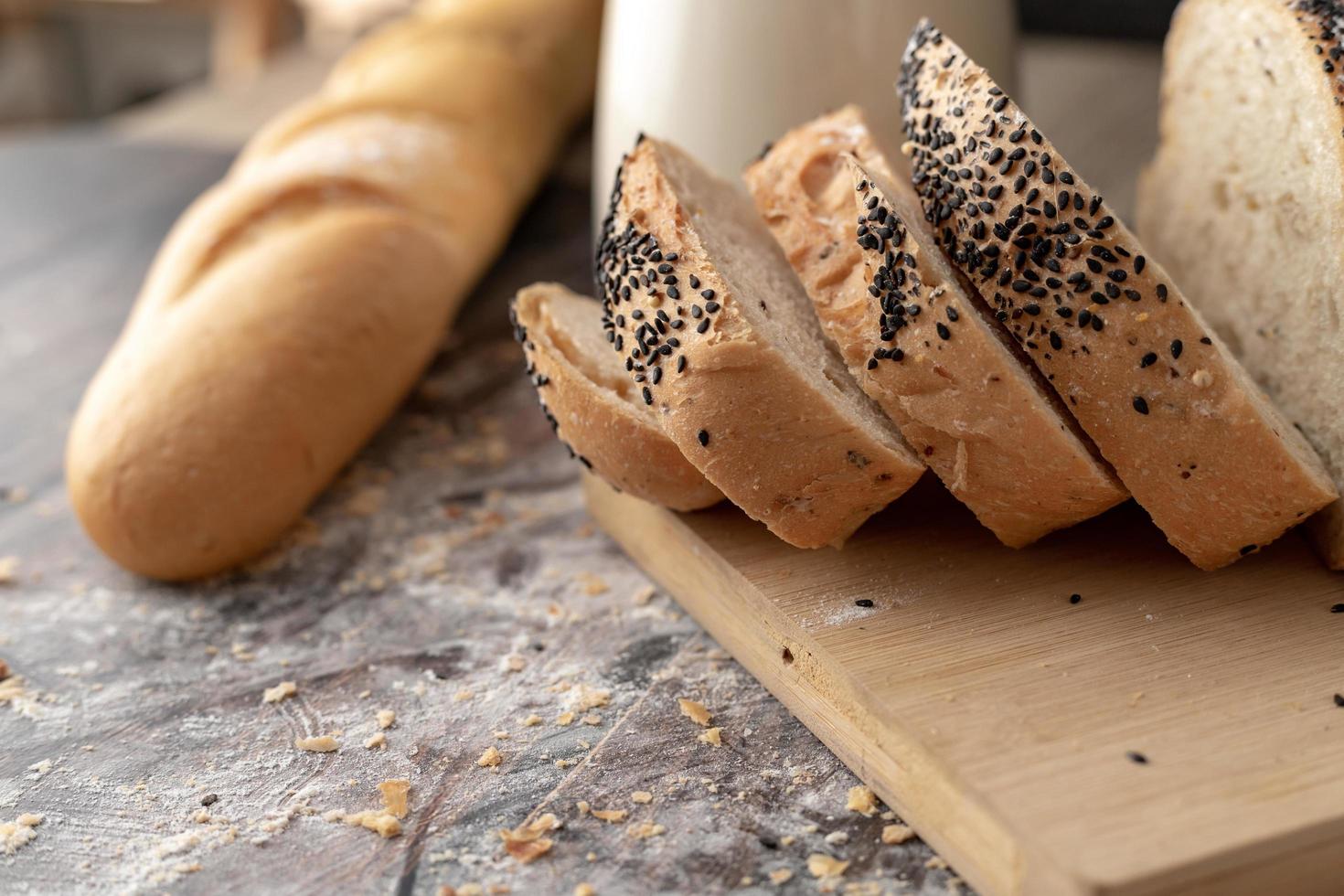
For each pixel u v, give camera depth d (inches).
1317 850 9.8
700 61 14.5
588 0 21.1
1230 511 11.4
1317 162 12.0
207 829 10.7
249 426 12.9
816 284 11.8
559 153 21.0
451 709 11.6
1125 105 19.1
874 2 14.2
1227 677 10.9
